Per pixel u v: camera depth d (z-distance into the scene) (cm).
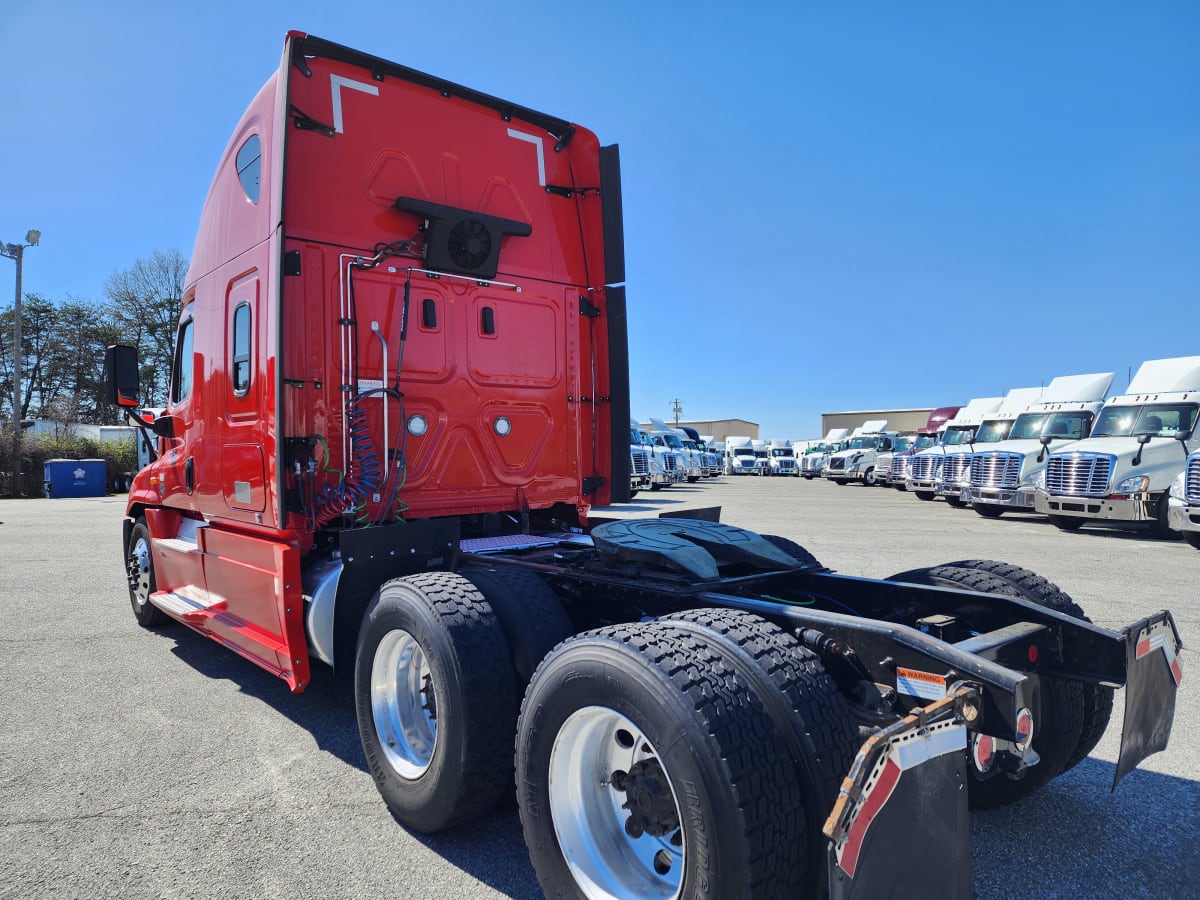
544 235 483
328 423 391
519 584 317
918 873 182
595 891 227
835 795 198
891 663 229
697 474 3969
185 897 259
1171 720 280
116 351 518
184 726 420
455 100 445
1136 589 777
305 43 383
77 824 310
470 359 442
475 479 445
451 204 439
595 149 504
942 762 190
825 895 198
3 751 385
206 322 461
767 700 206
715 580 297
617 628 237
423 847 294
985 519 1678
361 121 409
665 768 201
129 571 649
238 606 411
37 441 2781
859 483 3766
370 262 400
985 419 2050
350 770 364
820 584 343
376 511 396
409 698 323
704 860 190
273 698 465
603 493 503
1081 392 1738
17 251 2709
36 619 669
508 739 283
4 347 4216
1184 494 1114
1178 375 1444
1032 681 279
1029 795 322
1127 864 279
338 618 345
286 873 274
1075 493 1386
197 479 475
